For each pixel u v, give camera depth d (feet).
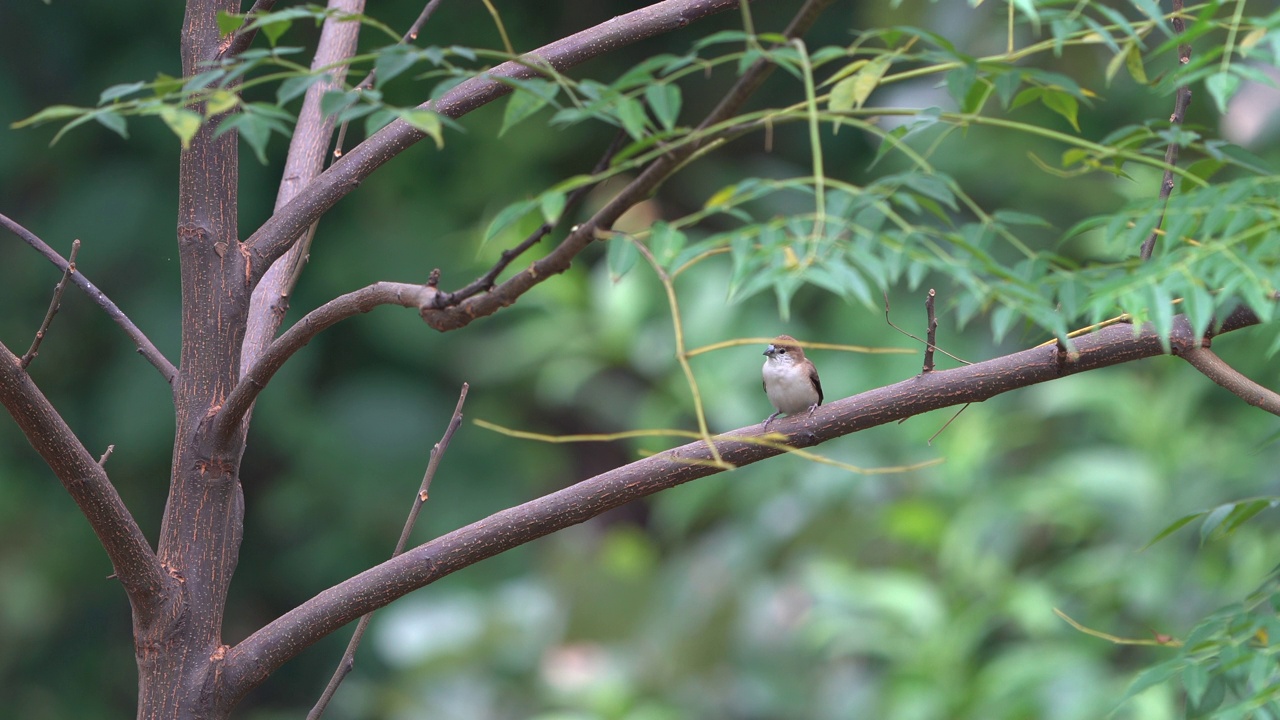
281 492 51.85
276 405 50.65
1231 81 9.54
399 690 45.50
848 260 9.14
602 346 41.98
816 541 40.06
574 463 61.57
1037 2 10.57
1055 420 40.37
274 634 14.90
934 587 35.55
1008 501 34.58
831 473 38.19
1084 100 10.82
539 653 44.78
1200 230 10.32
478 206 53.57
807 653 40.34
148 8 51.31
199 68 15.21
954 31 41.32
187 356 15.48
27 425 13.28
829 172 56.18
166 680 14.70
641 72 9.41
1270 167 11.10
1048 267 9.94
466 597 48.16
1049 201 45.09
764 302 41.68
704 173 54.39
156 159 51.65
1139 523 32.68
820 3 9.53
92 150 52.19
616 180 50.31
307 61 48.34
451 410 53.83
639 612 45.09
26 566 51.78
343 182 16.24
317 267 51.72
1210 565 31.12
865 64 10.73
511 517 14.84
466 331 53.67
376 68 9.57
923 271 8.42
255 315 17.39
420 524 51.60
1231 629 13.05
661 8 16.85
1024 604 32.22
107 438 50.29
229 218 15.71
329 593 14.98
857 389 39.40
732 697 40.27
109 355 51.55
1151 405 34.86
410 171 53.11
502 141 53.06
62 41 51.08
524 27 55.01
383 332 52.75
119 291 51.01
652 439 40.40
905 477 37.68
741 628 41.09
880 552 39.29
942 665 32.86
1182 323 14.52
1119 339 14.51
